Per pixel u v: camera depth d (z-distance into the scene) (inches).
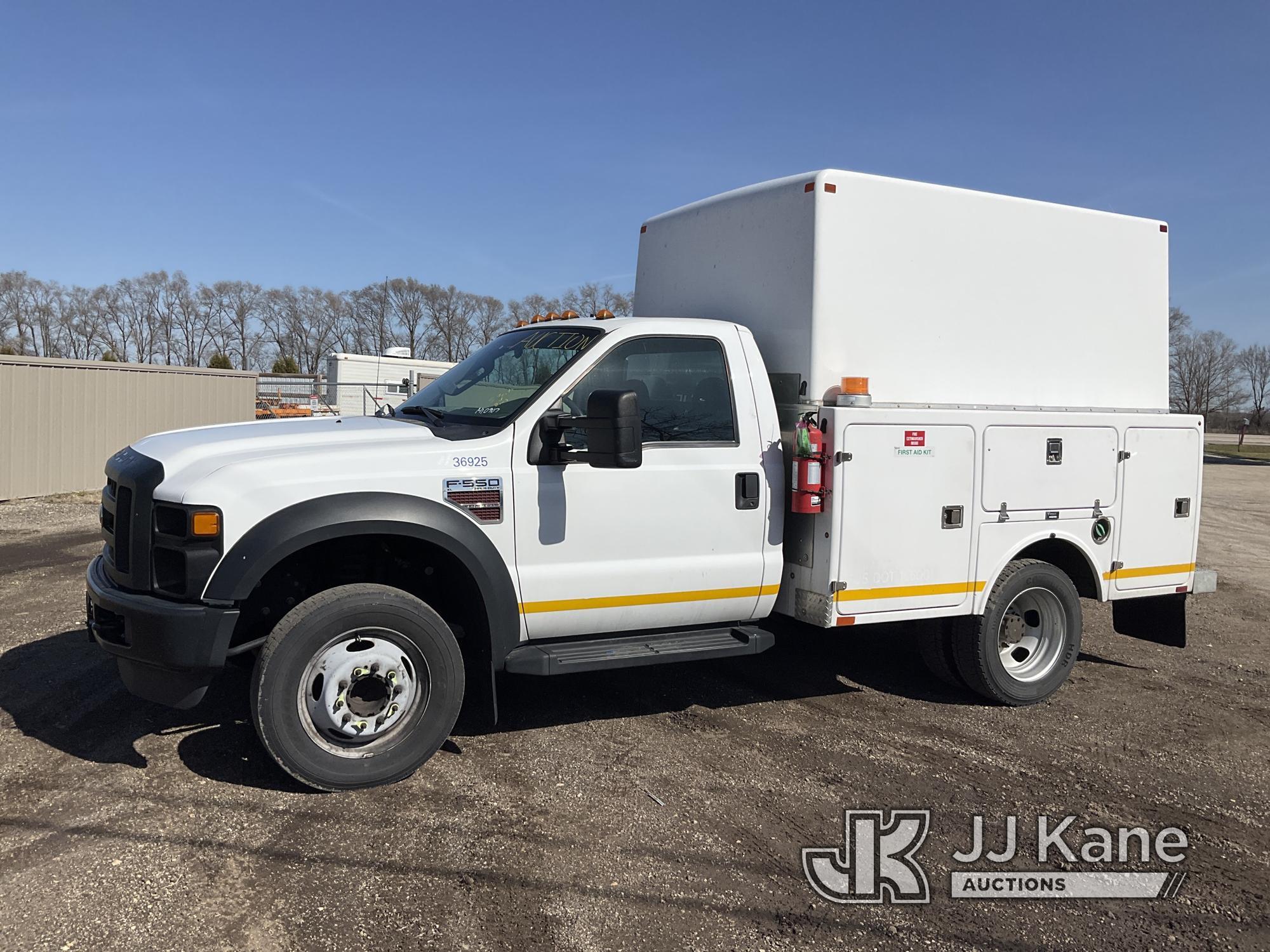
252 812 153.6
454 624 187.0
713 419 194.7
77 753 174.9
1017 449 216.8
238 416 727.7
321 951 117.2
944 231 215.9
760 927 127.2
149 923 121.3
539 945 120.3
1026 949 124.4
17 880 130.7
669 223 246.7
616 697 221.5
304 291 2896.2
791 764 184.2
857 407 195.6
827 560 194.9
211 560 153.4
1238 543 531.5
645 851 146.3
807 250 201.3
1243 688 248.8
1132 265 246.2
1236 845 156.6
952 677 227.5
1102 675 258.4
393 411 213.3
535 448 177.0
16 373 565.3
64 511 526.9
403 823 152.1
